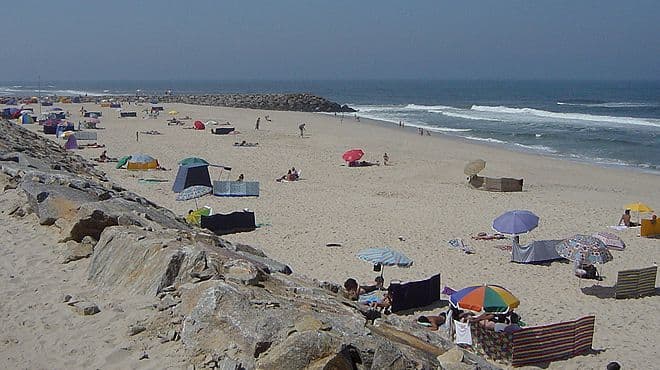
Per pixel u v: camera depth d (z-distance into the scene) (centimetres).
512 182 3020
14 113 5816
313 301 657
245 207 2486
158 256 689
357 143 4722
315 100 9825
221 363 513
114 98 10350
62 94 14850
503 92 18588
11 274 764
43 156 2016
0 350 579
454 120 7369
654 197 2959
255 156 3944
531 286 1661
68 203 955
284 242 1973
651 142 5050
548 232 2250
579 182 3334
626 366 1193
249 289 607
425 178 3328
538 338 1191
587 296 1596
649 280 1609
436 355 592
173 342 563
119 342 578
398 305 1438
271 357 496
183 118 6606
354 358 514
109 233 779
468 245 2027
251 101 9769
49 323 629
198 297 597
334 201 2661
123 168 3238
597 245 1714
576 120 7256
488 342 1207
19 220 993
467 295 1309
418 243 2027
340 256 1836
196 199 2586
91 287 716
